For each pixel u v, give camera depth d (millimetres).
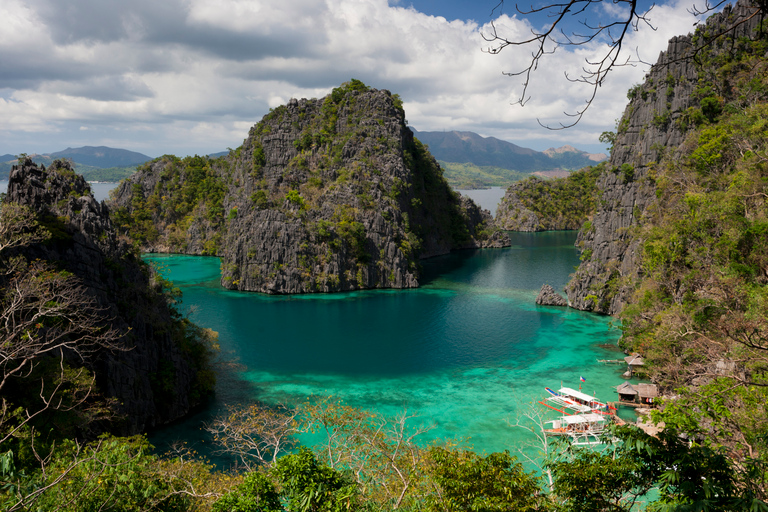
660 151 104625
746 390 28219
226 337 99312
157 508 26672
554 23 8977
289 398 69688
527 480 20219
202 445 56750
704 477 17156
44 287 45625
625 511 18703
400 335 100000
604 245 116625
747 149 71938
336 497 23109
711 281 55781
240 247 148625
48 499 22219
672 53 106250
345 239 150500
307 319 113188
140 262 72500
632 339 81250
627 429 19047
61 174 66812
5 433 33281
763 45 95688
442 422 60781
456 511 20156
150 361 62562
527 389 71438
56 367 43469
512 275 167750
